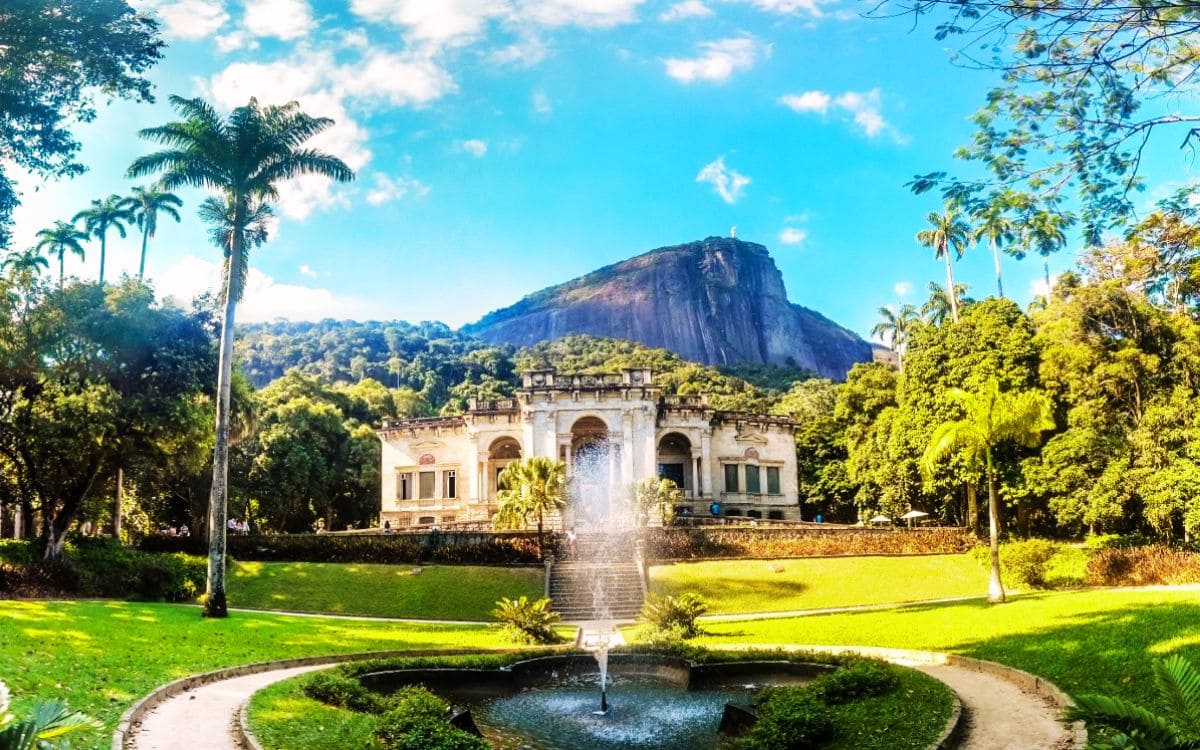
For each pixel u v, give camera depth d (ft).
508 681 65.26
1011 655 66.08
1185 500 133.69
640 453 193.88
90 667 54.08
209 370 134.31
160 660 60.95
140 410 123.24
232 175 103.65
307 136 106.73
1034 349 171.73
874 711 48.65
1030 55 37.50
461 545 154.51
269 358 471.62
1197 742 24.14
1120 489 143.02
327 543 154.92
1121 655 57.16
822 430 253.65
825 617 109.91
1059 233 41.04
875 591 139.95
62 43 61.87
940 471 168.66
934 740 41.78
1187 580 126.00
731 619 119.34
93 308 123.03
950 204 42.50
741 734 50.52
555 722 54.39
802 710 47.32
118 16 62.69
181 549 157.69
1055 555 141.59
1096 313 164.66
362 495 247.50
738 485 219.41
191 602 125.49
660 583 140.56
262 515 215.31
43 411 118.52
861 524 208.85
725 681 66.08
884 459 195.42
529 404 197.06
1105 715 25.54
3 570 112.27
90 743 37.55
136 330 122.93
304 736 42.57
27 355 120.16
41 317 120.98
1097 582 134.72
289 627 93.56
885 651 75.87
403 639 89.56
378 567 146.82
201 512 168.14
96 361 124.88
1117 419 154.61
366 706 52.21
